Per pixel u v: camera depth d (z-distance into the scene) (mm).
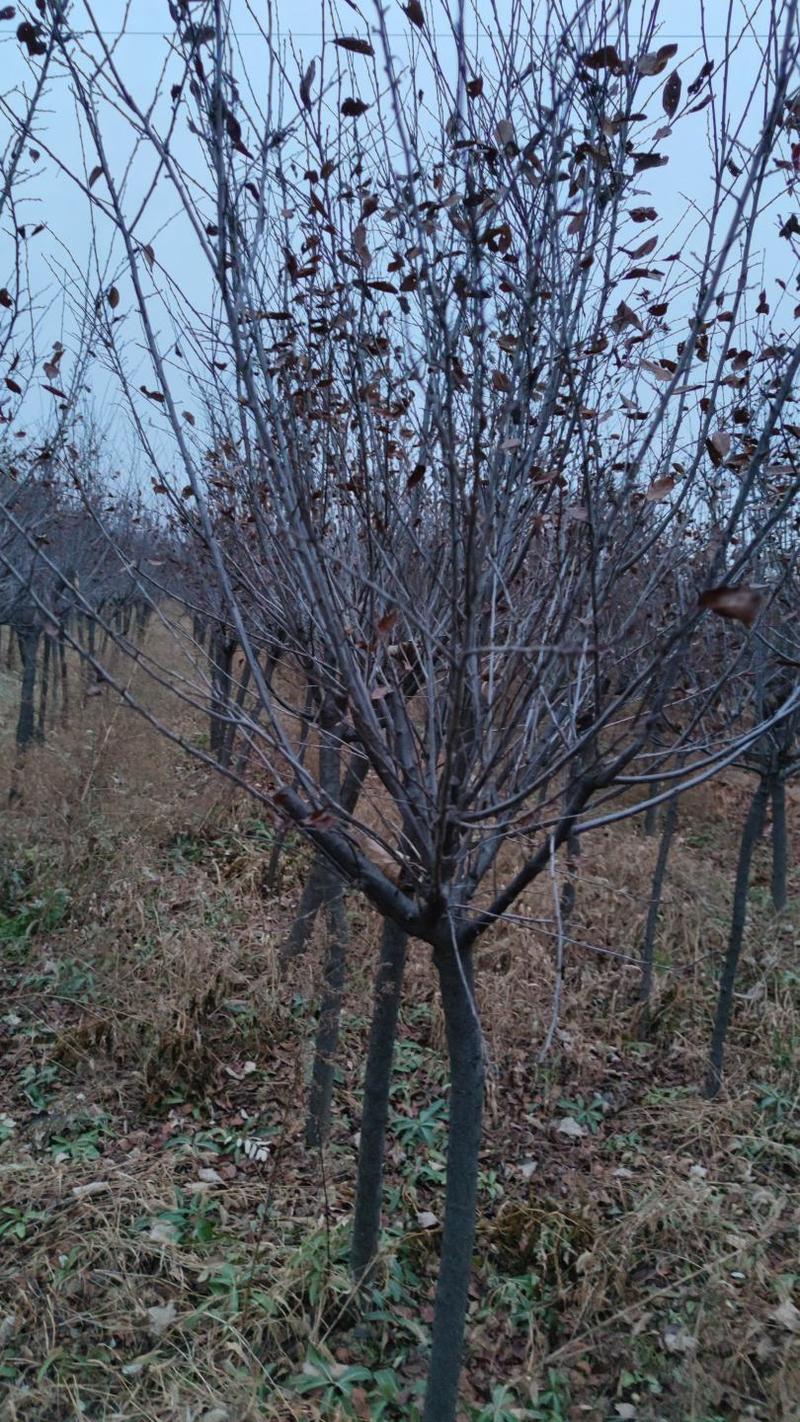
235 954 5750
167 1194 3889
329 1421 2896
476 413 2053
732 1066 5223
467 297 2100
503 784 2428
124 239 2137
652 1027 5605
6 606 7133
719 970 6211
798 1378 3100
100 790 7477
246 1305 3314
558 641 2117
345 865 2312
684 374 2057
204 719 10781
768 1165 4391
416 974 5770
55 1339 3180
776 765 4922
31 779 7539
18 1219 3707
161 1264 3471
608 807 8898
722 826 9273
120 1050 4910
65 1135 4359
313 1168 4180
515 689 2518
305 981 4504
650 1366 3240
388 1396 3031
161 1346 3170
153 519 6840
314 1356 3146
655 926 6129
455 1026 2521
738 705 3393
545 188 2125
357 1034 5285
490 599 2537
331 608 2100
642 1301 3443
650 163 2088
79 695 10047
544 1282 3605
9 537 4270
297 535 2104
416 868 2307
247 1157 4270
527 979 5801
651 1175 4289
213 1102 4672
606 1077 5156
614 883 6977
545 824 2164
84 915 6227
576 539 2465
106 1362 3094
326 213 2525
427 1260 3713
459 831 2201
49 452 4012
